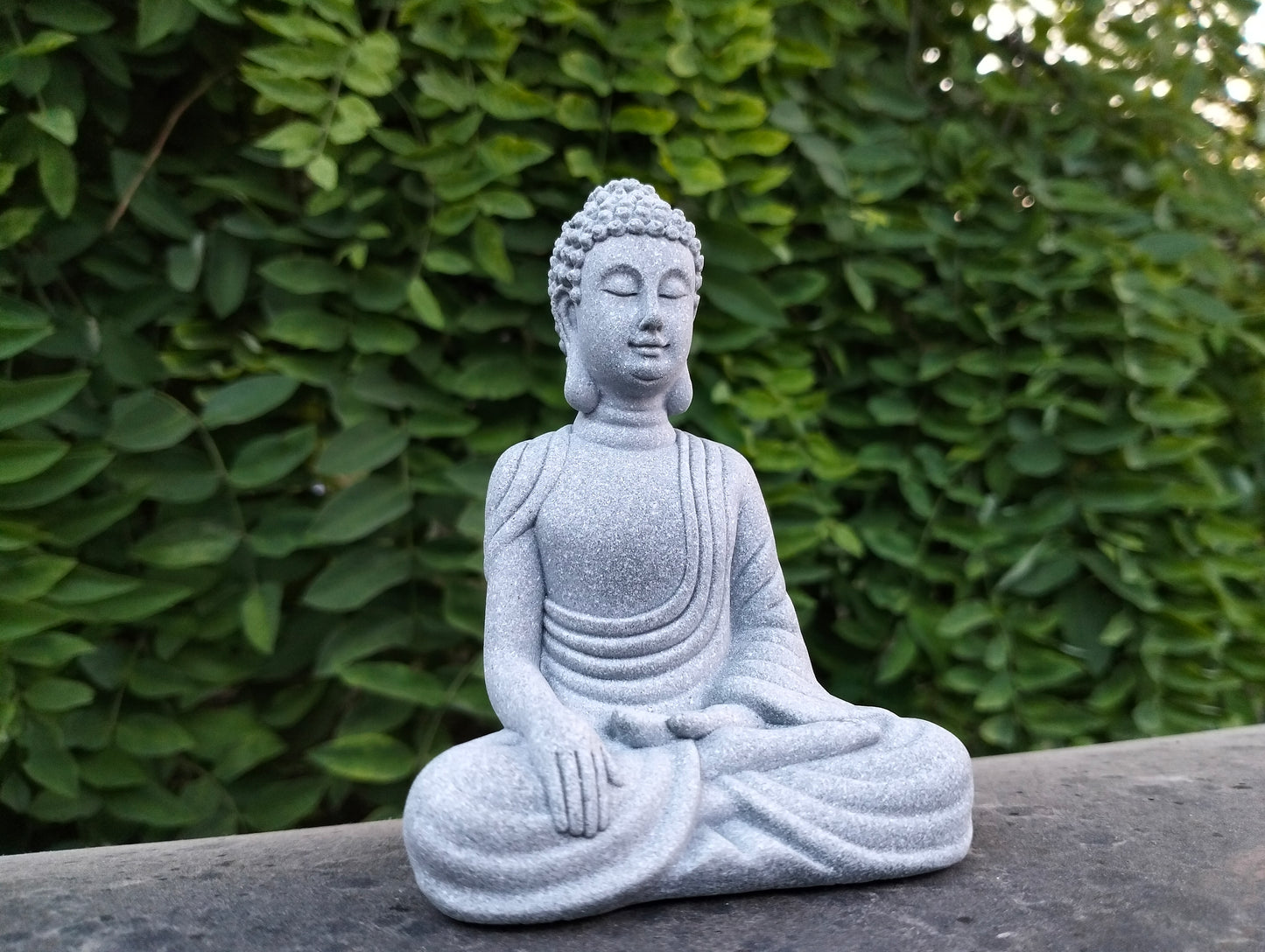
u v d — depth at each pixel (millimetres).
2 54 2213
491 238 2439
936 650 2801
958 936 1532
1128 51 3061
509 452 2061
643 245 1947
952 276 2928
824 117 2803
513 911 1589
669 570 1940
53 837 2529
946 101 3113
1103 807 2150
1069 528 2980
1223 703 3146
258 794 2555
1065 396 2953
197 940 1566
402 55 2465
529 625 1953
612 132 2623
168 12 2223
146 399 2361
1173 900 1650
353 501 2457
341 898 1740
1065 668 2842
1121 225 2984
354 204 2436
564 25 2533
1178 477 3047
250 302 2621
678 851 1664
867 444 2961
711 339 2662
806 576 2701
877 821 1747
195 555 2395
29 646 2189
